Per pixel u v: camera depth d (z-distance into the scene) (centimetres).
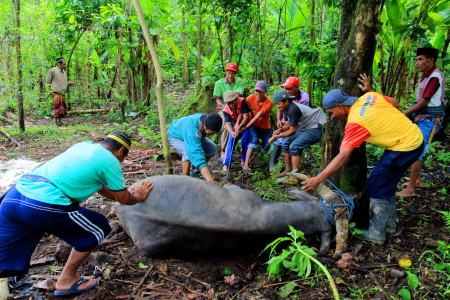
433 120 435
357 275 301
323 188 355
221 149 574
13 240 240
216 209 303
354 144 302
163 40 1238
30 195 235
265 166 577
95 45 888
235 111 529
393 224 365
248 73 865
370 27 324
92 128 784
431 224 384
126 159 582
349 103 316
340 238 325
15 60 830
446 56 607
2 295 262
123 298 272
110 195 298
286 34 840
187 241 300
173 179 318
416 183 483
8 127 802
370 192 348
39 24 909
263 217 315
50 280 287
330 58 575
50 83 827
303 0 789
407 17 525
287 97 473
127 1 786
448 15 595
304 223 331
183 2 780
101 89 1170
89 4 861
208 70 811
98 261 306
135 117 876
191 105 688
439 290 278
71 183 243
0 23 812
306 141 482
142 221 306
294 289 288
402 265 309
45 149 636
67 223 245
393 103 335
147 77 898
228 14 683
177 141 454
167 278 295
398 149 317
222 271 310
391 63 584
